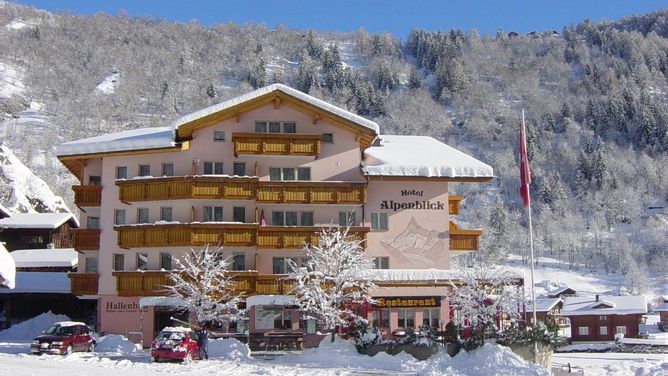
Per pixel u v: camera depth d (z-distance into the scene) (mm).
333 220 51781
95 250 51938
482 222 179500
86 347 40875
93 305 63844
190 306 45250
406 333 39094
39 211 96938
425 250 52094
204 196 49250
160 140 50781
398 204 52500
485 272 46094
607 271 177625
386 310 48906
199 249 48969
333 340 39562
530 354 35969
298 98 52156
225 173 51531
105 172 52562
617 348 69625
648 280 164000
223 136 52094
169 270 49188
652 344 67875
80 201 52469
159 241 48812
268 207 51469
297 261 51031
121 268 51094
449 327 38594
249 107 52000
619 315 92438
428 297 48562
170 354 35344
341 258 44156
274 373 31250
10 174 97125
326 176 52500
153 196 49750
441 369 33188
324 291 42969
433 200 52875
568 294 114000
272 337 44844
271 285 48812
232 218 50844
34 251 71500
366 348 37656
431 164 52812
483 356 33188
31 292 60875
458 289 45094
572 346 70812
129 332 49500
